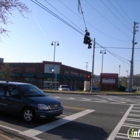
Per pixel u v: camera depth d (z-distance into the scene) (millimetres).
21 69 53719
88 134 7633
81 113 11781
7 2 7445
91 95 27453
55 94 26469
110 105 16422
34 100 9000
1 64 54125
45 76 51250
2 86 10047
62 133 7648
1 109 9766
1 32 7961
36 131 7789
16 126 8391
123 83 71312
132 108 15031
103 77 42031
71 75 61094
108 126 8930
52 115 8992
